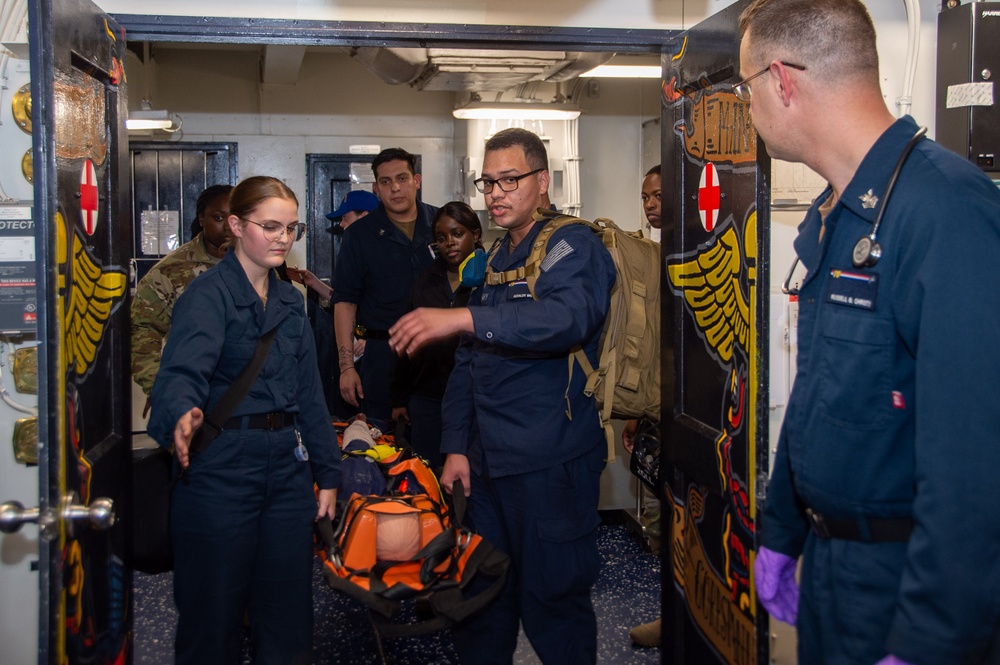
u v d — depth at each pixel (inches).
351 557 88.7
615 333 93.3
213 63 227.1
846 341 49.9
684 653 95.5
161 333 116.3
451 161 236.5
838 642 51.1
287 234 85.4
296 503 88.1
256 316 85.8
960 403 42.7
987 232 44.3
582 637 89.8
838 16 51.6
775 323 90.0
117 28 84.7
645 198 135.4
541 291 85.2
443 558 87.7
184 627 83.7
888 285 48.1
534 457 87.0
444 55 150.2
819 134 53.0
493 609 92.3
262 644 88.7
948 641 42.0
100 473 77.3
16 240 85.0
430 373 133.0
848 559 50.3
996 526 41.9
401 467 105.1
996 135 89.5
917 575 43.1
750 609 75.8
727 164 79.7
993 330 42.8
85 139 74.2
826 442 50.8
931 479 42.9
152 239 225.5
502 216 90.1
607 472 168.9
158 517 97.6
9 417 88.6
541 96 186.4
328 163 232.4
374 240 147.6
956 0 91.4
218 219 115.9
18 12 86.8
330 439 93.4
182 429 74.7
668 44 95.7
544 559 87.2
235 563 83.4
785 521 59.9
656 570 145.8
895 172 48.7
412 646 117.3
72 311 69.3
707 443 84.7
